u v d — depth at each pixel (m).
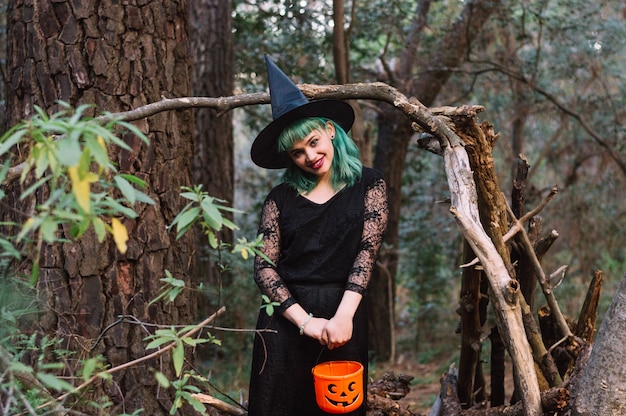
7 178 2.14
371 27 7.57
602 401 2.14
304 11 7.53
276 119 2.48
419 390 6.76
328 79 7.76
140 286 2.99
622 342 2.11
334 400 2.38
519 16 8.10
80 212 1.43
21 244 2.84
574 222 8.78
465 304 3.12
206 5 7.68
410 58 7.80
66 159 1.28
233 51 7.82
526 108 8.49
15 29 3.03
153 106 2.58
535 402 2.35
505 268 2.49
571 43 8.12
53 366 1.75
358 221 2.57
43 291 2.84
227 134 7.76
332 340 2.41
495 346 3.21
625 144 8.41
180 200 3.12
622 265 8.91
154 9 3.08
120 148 2.97
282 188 2.67
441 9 8.22
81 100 2.96
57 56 2.96
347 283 2.51
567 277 8.45
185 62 3.20
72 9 2.96
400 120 8.00
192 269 3.23
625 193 8.86
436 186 9.52
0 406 1.68
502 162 9.56
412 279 9.66
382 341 8.14
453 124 2.64
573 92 8.59
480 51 8.14
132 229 2.99
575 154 8.93
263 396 2.60
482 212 2.75
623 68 8.64
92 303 2.90
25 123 1.41
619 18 8.18
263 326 2.64
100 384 2.85
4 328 2.22
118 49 3.00
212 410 3.18
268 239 2.62
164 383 1.60
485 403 3.17
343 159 2.59
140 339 2.96
